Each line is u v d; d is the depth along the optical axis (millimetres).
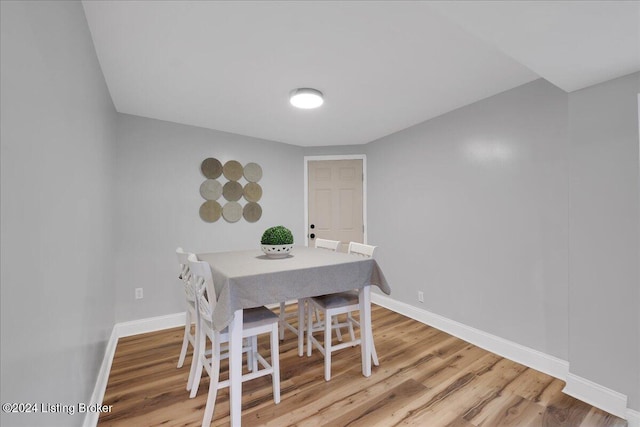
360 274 2080
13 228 706
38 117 857
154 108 2691
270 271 1751
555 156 2066
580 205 1834
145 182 2910
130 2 1359
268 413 1689
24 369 765
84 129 1450
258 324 1741
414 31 1599
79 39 1331
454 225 2777
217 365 1602
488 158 2486
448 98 2508
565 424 1605
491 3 1146
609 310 1712
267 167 3713
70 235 1194
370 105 2643
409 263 3266
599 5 1133
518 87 2277
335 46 1736
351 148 3936
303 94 2287
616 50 1434
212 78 2123
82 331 1406
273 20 1500
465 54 1832
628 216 1646
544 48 1438
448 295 2836
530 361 2191
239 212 3465
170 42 1682
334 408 1735
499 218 2408
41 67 880
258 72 2041
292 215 3906
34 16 831
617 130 1688
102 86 1993
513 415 1675
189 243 3150
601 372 1737
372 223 3785
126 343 2625
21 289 748
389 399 1818
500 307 2402
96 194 1793
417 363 2258
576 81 1750
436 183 2953
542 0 1117
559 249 2049
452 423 1610
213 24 1527
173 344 2609
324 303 2111
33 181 822
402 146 3354
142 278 2883
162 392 1898
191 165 3172
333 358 2354
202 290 1735
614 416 1660
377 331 2873
